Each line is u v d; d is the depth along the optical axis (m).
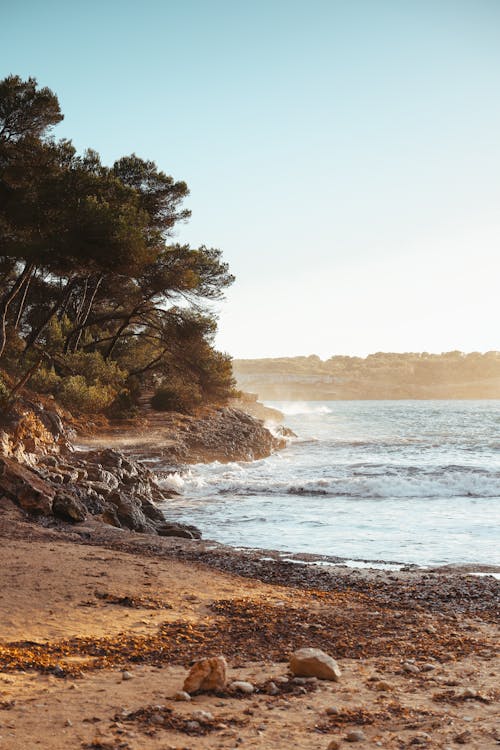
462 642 8.03
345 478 30.14
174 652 7.29
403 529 19.69
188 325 51.38
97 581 11.02
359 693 5.77
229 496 27.70
